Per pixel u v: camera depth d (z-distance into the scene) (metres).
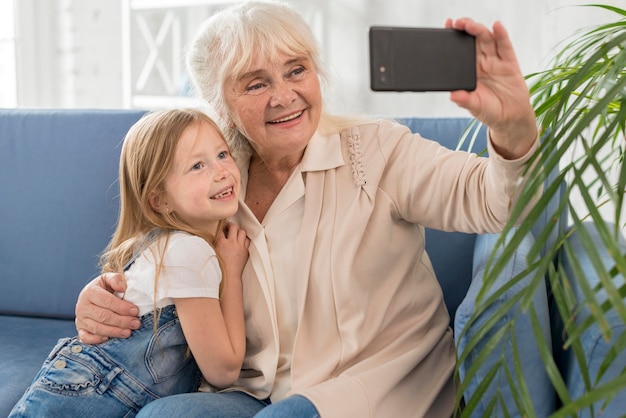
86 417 1.42
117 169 2.02
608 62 1.15
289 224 1.49
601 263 0.85
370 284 1.46
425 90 1.07
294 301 1.46
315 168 1.49
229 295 1.47
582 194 0.90
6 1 3.79
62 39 3.88
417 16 3.28
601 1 2.67
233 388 1.48
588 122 0.92
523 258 1.47
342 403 1.27
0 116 2.14
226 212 1.47
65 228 2.05
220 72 1.46
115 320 1.46
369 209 1.46
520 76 1.09
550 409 1.28
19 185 2.09
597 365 1.15
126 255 1.53
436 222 1.45
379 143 1.50
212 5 3.52
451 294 1.86
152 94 3.73
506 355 1.24
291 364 1.42
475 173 1.35
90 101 3.87
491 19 3.12
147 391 1.45
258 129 1.45
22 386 1.64
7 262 2.10
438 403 1.48
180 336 1.47
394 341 1.46
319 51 1.48
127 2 3.65
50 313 2.08
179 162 1.46
